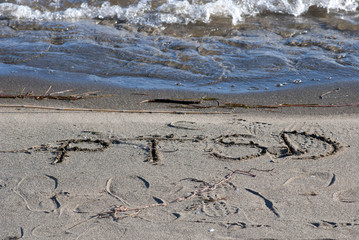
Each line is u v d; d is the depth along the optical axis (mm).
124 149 2473
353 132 2629
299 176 2303
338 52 3529
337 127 2684
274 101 3008
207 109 2902
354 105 2965
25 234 2021
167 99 2986
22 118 2732
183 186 2246
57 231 2033
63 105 2914
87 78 3223
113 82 3184
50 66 3346
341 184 2256
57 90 3090
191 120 2760
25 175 2293
